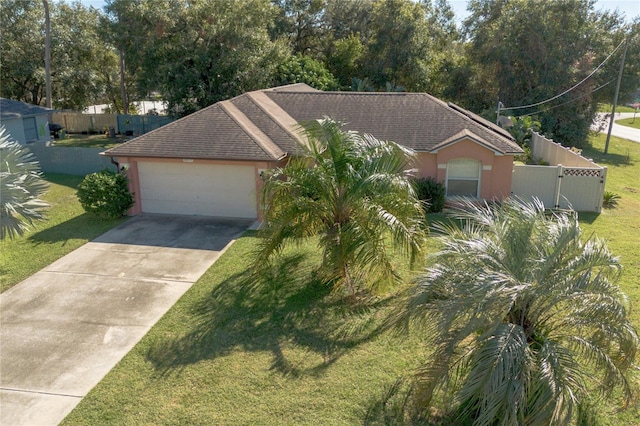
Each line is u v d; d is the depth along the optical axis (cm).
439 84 4206
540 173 1755
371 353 876
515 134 2734
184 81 3170
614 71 3488
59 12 3791
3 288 1163
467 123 1831
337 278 1113
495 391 557
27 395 782
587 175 1720
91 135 3709
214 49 3231
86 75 3800
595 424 675
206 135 1683
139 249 1405
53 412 742
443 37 5006
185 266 1280
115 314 1035
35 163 1373
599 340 617
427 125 1842
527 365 571
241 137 1656
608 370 608
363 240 978
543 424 547
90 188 1633
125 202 1681
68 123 3788
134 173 1716
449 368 625
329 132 1054
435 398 728
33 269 1266
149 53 3219
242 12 3177
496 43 3588
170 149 1647
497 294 603
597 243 678
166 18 3098
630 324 623
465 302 615
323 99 2098
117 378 819
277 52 3403
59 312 1048
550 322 663
